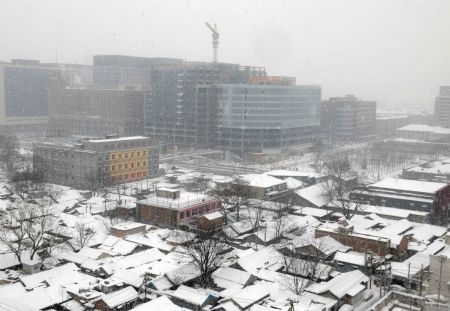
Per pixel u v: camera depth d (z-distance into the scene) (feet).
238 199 519.19
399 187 585.63
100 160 623.36
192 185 649.20
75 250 399.03
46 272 334.85
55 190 582.35
